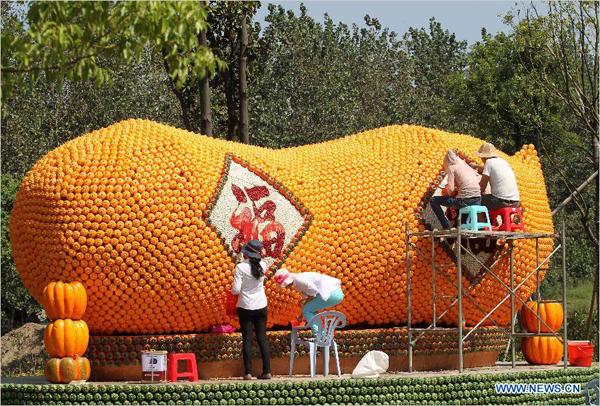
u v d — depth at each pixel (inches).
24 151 1127.6
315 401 411.5
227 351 469.7
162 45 401.7
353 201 493.4
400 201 498.6
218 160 481.1
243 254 449.4
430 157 517.3
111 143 466.6
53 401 410.3
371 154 515.5
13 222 467.8
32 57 393.1
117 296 449.4
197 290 457.1
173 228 453.1
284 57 1305.4
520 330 786.2
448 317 507.8
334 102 1279.5
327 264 483.8
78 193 449.1
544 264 541.6
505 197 496.1
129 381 453.1
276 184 483.2
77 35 396.8
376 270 489.4
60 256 446.0
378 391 420.2
